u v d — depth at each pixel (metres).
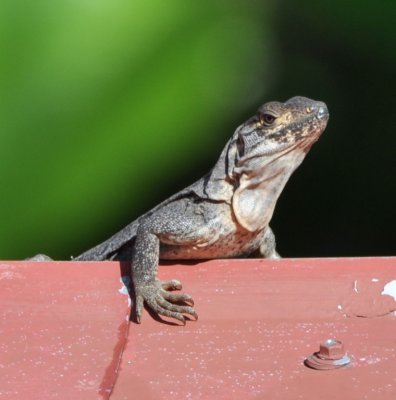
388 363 8.19
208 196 11.37
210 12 13.73
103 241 13.95
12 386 8.02
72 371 8.23
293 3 14.83
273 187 11.42
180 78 13.66
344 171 15.93
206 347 8.59
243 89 14.34
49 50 13.28
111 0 13.30
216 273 9.68
